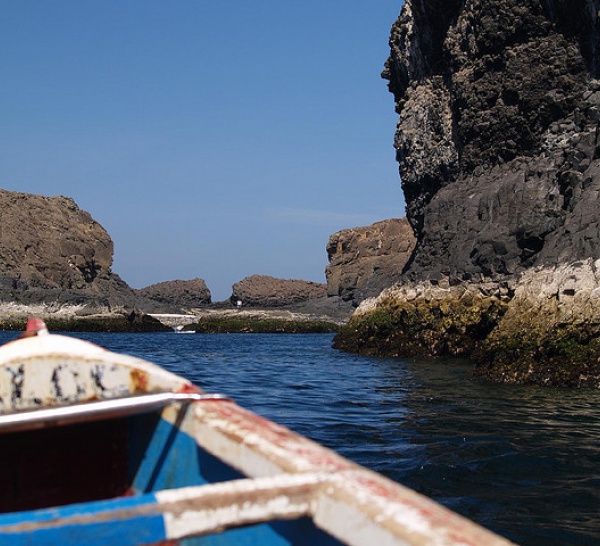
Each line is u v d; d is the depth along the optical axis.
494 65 32.03
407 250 103.56
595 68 28.67
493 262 27.86
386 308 31.86
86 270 101.31
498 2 31.33
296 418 11.90
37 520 2.21
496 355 19.28
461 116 33.66
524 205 27.91
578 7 28.86
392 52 41.09
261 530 2.81
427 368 22.97
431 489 7.58
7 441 4.36
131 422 4.50
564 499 7.23
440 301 28.77
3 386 4.29
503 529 6.33
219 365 25.05
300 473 2.64
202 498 2.38
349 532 2.31
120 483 4.52
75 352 4.46
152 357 29.98
